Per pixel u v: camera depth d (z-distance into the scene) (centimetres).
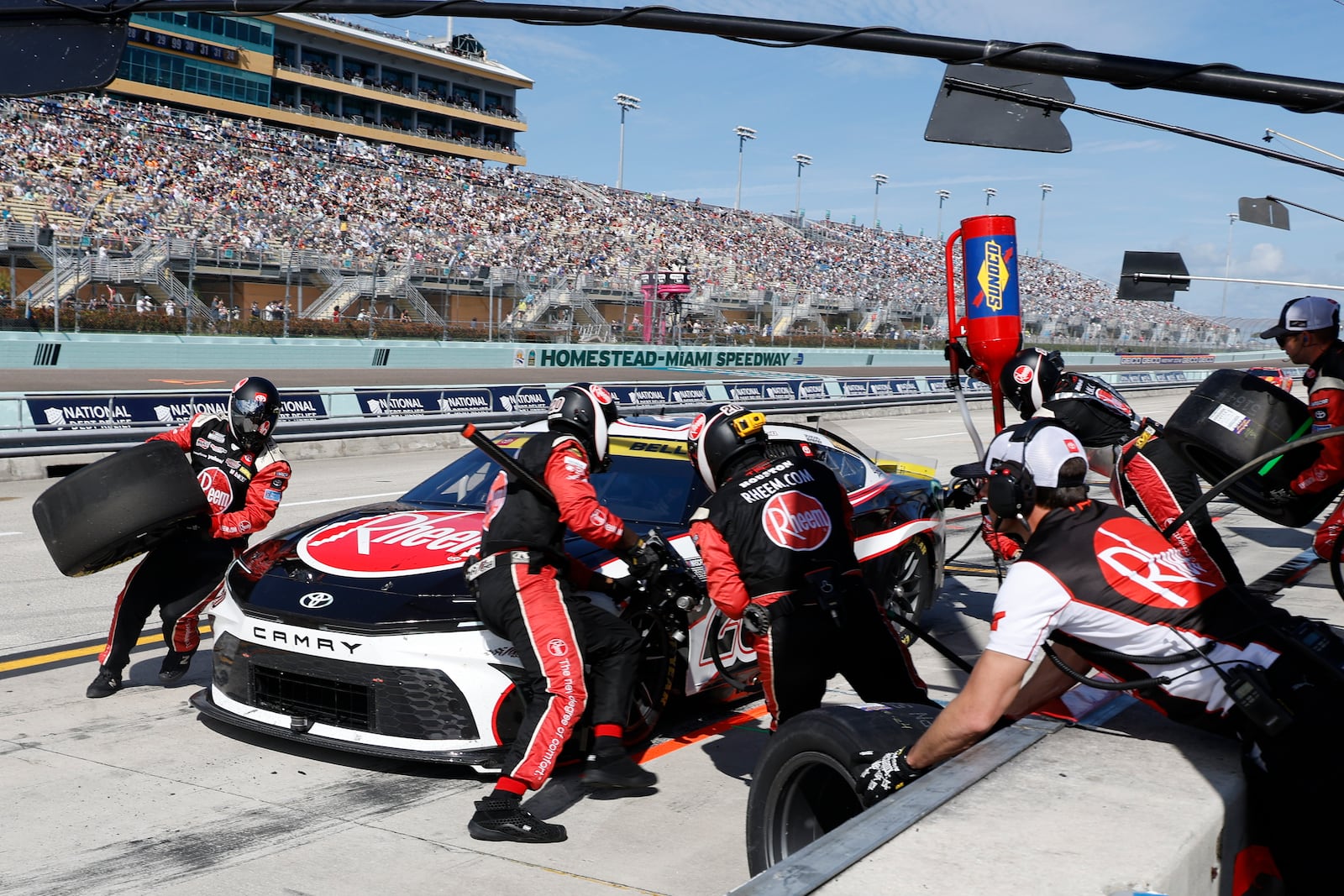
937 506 609
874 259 6316
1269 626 259
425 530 458
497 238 4434
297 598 404
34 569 748
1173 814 227
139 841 334
